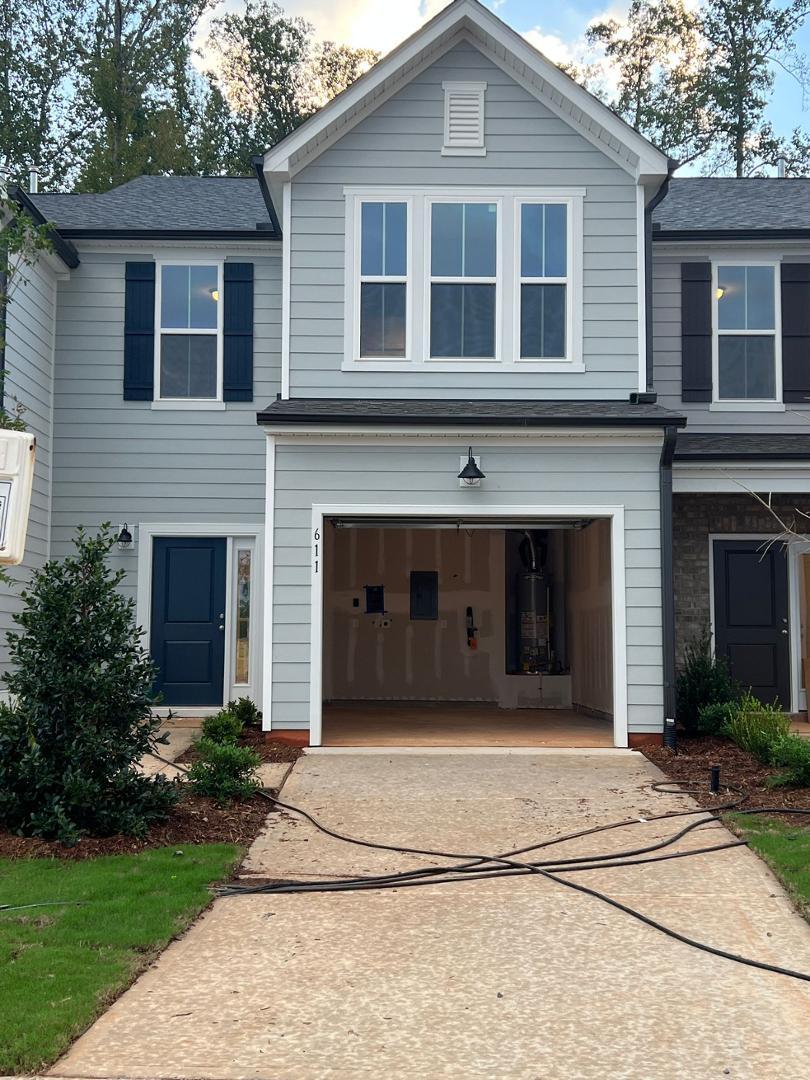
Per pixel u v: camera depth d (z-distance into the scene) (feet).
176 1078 13.10
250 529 42.91
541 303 37.50
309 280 37.22
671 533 34.73
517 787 29.30
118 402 43.09
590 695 43.62
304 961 17.06
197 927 18.62
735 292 43.88
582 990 15.93
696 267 43.47
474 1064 13.55
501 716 44.01
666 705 34.32
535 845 23.53
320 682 34.86
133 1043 14.06
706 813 26.11
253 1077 13.16
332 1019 14.89
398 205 37.63
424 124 37.70
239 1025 14.66
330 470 34.99
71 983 15.51
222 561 43.06
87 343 43.21
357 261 37.27
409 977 16.42
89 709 23.56
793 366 43.27
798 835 23.57
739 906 19.63
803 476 36.73
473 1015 15.03
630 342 37.19
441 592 49.80
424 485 35.04
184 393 43.47
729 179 54.65
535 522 38.22
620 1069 13.42
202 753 28.14
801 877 20.65
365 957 17.25
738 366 43.75
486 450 35.14
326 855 22.99
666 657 34.42
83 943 17.20
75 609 24.23
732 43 105.29
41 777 23.26
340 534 50.19
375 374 37.01
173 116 97.30
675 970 16.71
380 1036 14.35
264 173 36.96
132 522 42.86
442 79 37.73
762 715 33.53
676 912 19.34
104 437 43.01
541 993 15.81
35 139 96.99
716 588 43.96
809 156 105.19
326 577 49.67
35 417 40.81
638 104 106.83
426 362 37.04
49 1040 13.73
